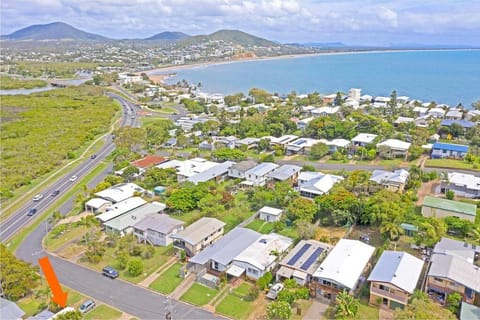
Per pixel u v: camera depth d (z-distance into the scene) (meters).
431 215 69.25
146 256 60.72
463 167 96.69
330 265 51.25
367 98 199.88
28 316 47.16
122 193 82.69
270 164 97.00
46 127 152.00
